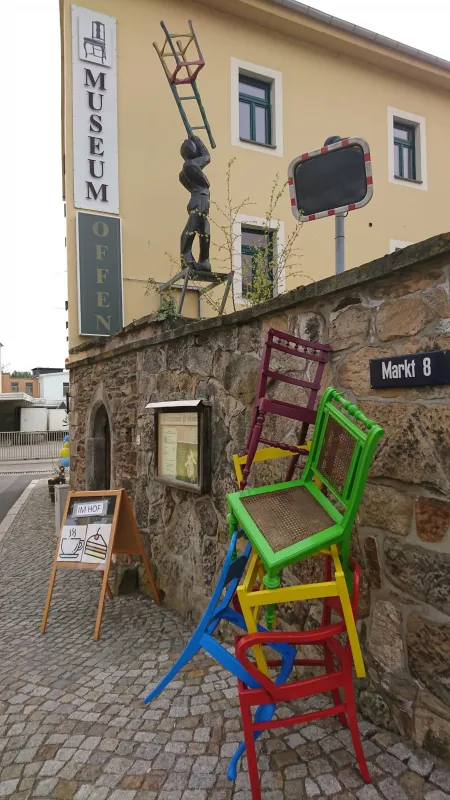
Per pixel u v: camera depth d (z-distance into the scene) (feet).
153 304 29.07
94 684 9.32
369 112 36.19
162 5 29.86
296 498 6.97
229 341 10.72
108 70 28.45
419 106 38.27
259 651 6.29
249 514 6.68
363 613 7.63
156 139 29.53
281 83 33.12
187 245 24.62
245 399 10.21
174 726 7.85
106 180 28.22
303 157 11.00
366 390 7.50
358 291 7.60
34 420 105.19
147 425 14.37
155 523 13.91
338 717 7.60
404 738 7.00
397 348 7.02
